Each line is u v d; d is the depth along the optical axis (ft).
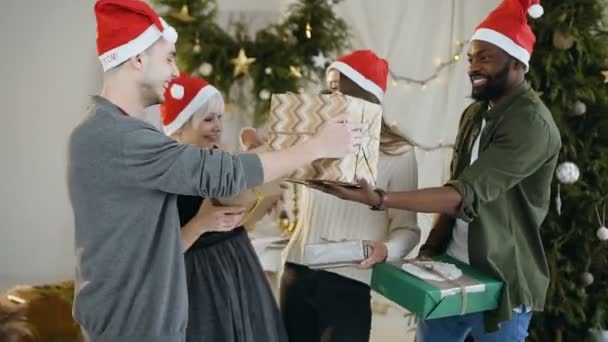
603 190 7.54
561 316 7.89
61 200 11.72
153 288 3.91
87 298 3.97
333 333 5.45
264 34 9.34
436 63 10.80
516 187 5.25
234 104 9.75
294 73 9.15
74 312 4.13
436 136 11.03
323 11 9.29
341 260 5.25
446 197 4.68
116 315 3.94
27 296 5.47
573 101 7.36
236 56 9.21
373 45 10.77
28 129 11.39
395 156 5.57
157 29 3.97
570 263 7.70
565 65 7.32
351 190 4.51
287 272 5.84
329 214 5.60
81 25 11.09
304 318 5.61
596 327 7.85
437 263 5.29
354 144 4.25
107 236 3.81
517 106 4.95
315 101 4.26
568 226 7.73
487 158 4.82
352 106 4.24
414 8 10.67
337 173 4.21
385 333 9.88
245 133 5.74
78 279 4.10
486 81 5.16
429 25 10.71
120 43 3.84
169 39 4.10
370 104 4.43
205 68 9.00
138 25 3.86
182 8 8.87
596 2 7.25
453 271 5.09
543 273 5.41
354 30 10.73
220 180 3.66
